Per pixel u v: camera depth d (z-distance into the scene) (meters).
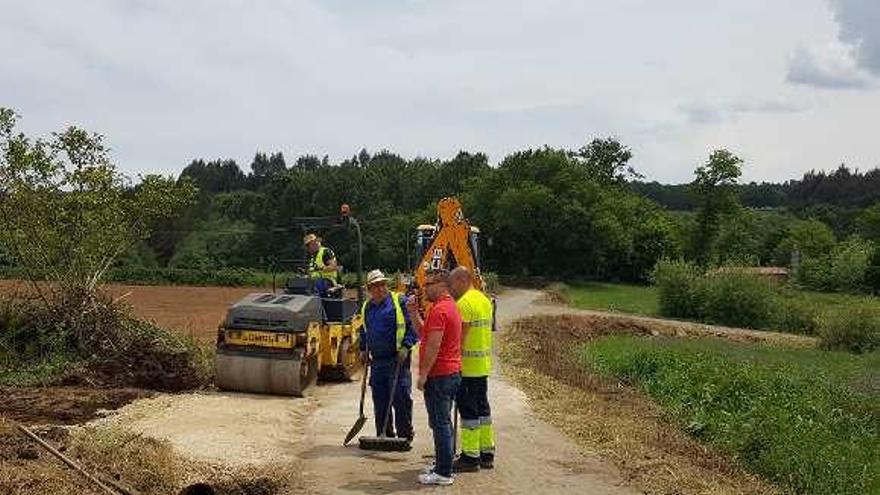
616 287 71.94
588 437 11.80
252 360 13.57
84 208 16.98
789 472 11.72
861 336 34.69
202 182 135.25
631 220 79.62
